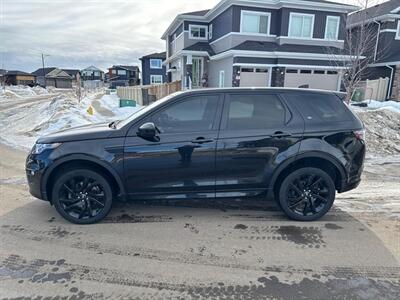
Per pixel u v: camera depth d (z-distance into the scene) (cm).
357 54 1467
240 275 281
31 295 251
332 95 400
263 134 376
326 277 279
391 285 268
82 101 2366
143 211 425
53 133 409
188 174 379
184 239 348
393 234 364
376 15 2048
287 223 392
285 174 392
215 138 373
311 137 380
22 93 4572
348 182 394
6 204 445
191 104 381
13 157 733
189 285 267
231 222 393
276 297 252
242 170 381
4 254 313
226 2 2038
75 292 256
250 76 1952
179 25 2641
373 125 1002
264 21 2103
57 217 403
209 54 2330
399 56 2042
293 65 1933
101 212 386
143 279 274
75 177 379
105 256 311
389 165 712
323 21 2130
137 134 373
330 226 384
